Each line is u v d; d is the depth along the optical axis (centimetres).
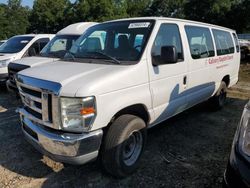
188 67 466
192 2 4000
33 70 375
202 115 632
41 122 334
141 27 406
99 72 338
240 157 238
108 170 353
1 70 834
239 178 231
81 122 303
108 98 322
